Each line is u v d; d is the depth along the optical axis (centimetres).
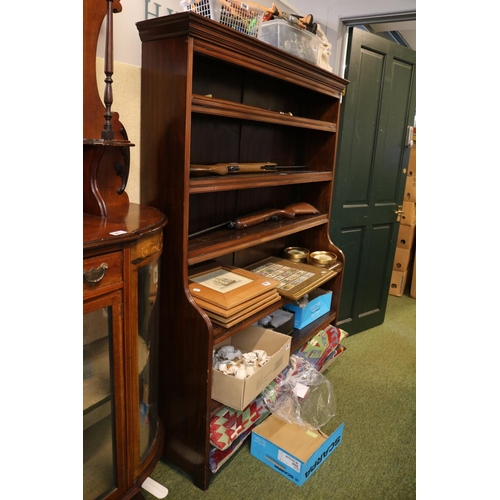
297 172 209
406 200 396
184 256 149
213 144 187
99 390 116
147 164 154
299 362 214
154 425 150
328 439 180
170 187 147
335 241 284
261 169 187
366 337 313
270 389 191
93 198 129
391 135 297
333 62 287
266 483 167
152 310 136
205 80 175
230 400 158
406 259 405
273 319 212
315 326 234
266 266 233
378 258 319
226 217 206
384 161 298
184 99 136
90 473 119
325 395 206
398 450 190
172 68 138
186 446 166
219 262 203
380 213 307
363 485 168
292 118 190
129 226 118
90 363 112
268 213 210
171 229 150
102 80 142
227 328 158
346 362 271
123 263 112
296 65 180
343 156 270
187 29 130
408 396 234
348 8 274
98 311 109
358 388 240
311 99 242
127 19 150
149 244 122
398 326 337
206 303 161
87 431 116
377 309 332
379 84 277
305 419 193
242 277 187
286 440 179
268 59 163
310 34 192
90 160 127
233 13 153
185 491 162
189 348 156
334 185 272
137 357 124
